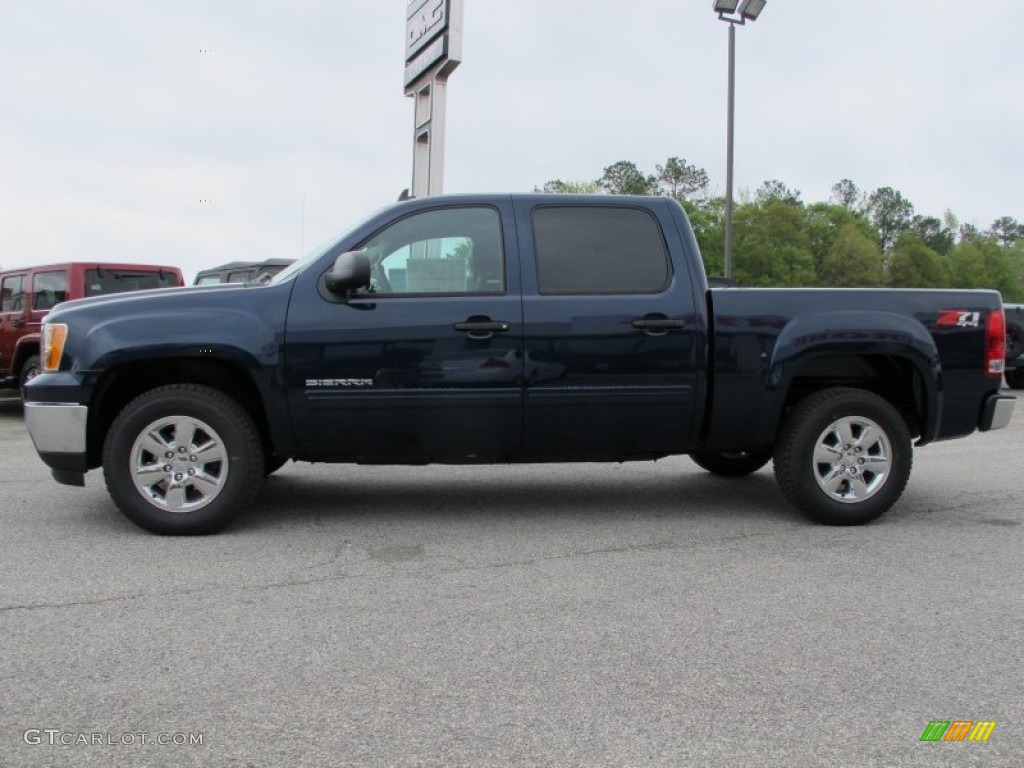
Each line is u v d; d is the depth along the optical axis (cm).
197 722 268
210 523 491
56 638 335
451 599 385
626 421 512
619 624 355
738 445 527
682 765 246
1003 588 407
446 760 247
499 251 509
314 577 417
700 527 526
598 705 282
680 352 510
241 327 486
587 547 477
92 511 555
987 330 536
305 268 504
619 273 515
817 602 385
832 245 8269
